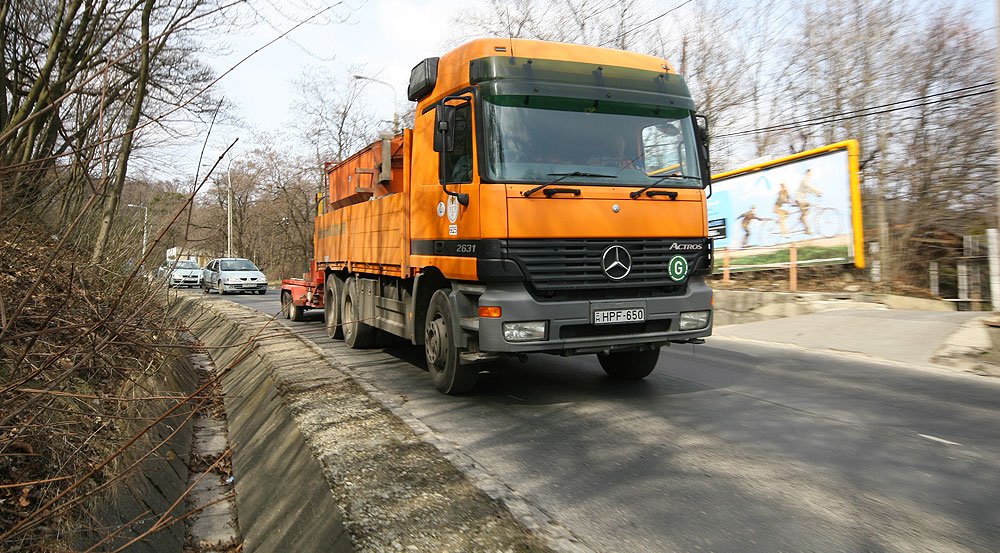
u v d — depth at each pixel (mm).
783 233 14328
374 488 3988
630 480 4191
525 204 5758
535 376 7664
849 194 12891
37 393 3398
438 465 4406
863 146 17906
